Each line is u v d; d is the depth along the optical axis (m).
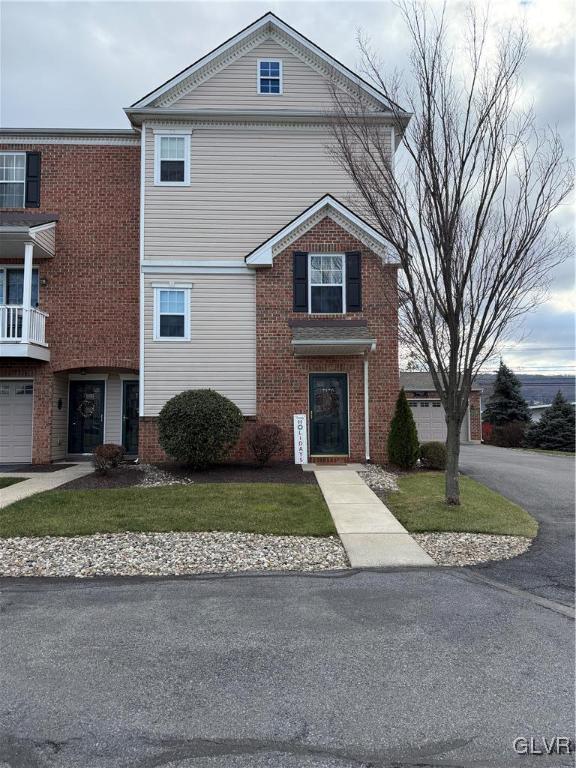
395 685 3.36
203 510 8.26
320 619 4.45
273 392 13.12
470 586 5.32
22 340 12.82
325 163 13.80
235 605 4.79
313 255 13.38
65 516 7.93
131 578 5.64
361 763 2.62
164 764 2.61
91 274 14.27
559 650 3.87
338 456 12.98
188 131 13.73
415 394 26.45
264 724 2.94
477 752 2.71
